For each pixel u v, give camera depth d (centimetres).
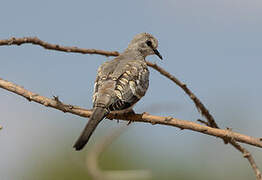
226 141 1170
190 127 1074
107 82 1185
